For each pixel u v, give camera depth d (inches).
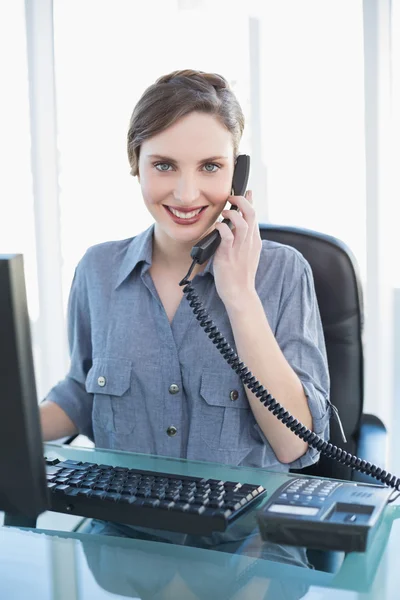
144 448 55.2
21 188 103.7
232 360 49.7
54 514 39.0
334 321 61.6
